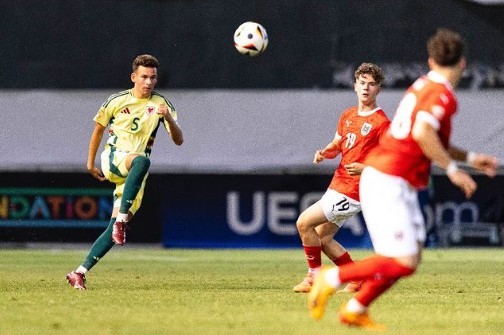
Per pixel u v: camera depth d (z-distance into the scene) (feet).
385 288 62.28
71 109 205.05
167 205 192.13
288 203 191.21
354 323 63.21
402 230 61.00
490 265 145.18
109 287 98.94
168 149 203.00
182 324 65.41
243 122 203.92
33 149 203.92
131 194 92.48
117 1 204.85
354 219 186.19
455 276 121.60
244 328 63.16
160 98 98.68
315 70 203.82
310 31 203.41
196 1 204.74
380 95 200.44
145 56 97.81
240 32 117.08
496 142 200.85
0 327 63.57
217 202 191.93
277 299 85.35
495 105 201.36
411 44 200.64
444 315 72.84
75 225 191.21
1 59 205.46
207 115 204.33
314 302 62.75
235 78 204.74
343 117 96.37
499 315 73.26
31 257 163.43
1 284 101.96
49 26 205.26
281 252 179.93
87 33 205.26
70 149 203.92
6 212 191.93
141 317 69.51
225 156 203.00
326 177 191.83
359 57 202.08
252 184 191.21
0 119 205.05
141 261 154.51
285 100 203.92
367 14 201.77
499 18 199.93
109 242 94.79
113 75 205.26
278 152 202.90
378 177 61.72
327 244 97.19
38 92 205.46
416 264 61.72
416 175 61.57
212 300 83.76
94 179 191.42
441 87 60.85
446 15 200.23
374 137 93.97
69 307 76.64
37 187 191.83
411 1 200.64
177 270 132.46
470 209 190.08
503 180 190.90
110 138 97.66
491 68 201.16
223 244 191.62
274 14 203.92
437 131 61.05
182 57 205.05
